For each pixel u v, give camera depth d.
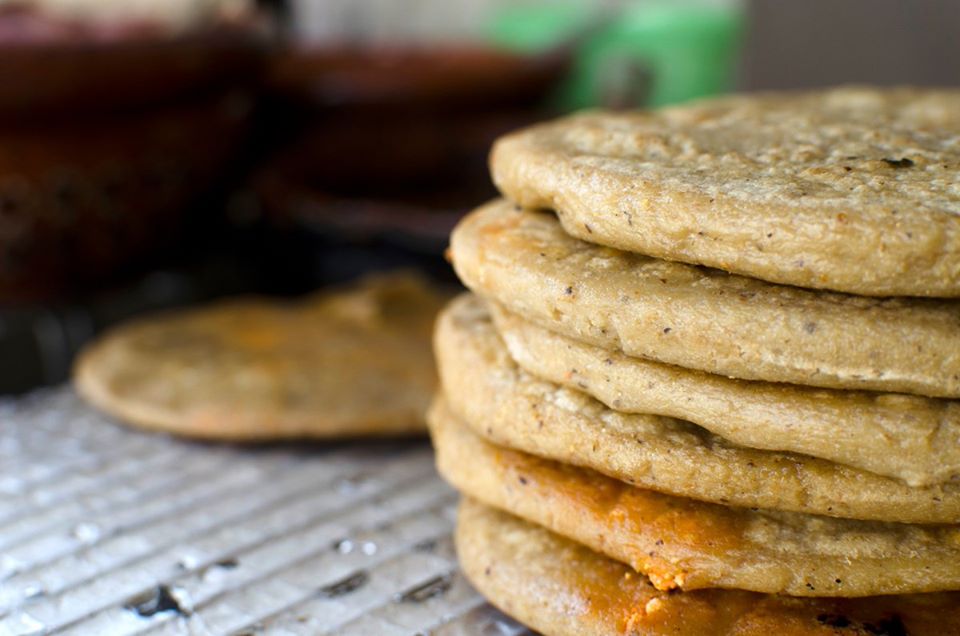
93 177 0.57
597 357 0.35
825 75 0.64
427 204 0.69
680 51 0.70
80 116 0.55
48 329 0.59
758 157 0.36
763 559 0.35
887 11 0.61
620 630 0.35
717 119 0.40
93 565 0.41
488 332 0.39
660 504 0.36
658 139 0.37
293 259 0.70
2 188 0.55
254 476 0.46
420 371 0.50
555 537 0.38
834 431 0.33
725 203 0.33
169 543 0.42
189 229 0.65
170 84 0.57
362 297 0.56
